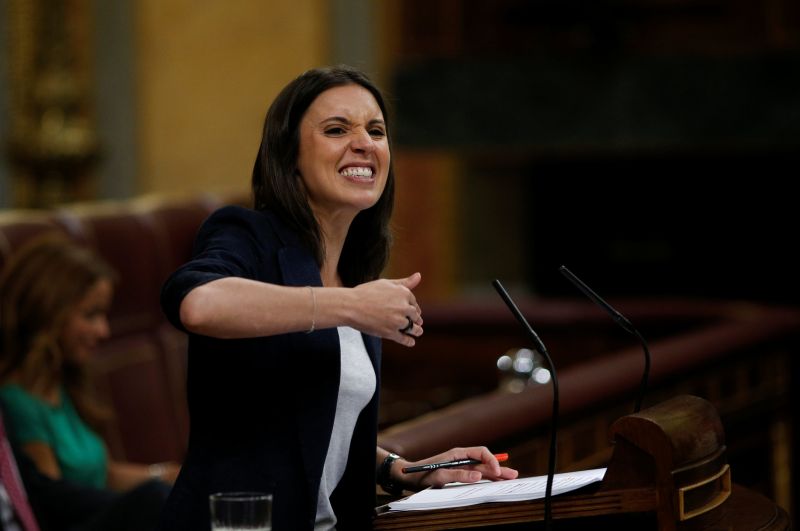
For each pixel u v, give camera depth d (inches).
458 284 1464.1
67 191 1381.6
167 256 757.9
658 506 283.0
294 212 298.0
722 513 312.5
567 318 881.5
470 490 309.7
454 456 336.8
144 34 1395.2
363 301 262.8
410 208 1440.7
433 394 876.0
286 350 288.5
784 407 726.5
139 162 1401.3
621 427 288.0
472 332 906.1
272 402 289.0
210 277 264.2
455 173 1444.4
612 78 1353.3
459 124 1387.8
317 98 304.5
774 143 1318.9
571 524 310.2
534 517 289.0
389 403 838.5
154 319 748.6
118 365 700.7
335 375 293.0
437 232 1443.2
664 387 573.9
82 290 567.2
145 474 602.5
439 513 296.7
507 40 1374.3
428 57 1385.3
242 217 297.0
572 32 1357.0
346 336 308.8
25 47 1359.5
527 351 794.8
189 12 1391.5
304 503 287.4
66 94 1373.0
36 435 552.7
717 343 646.5
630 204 1683.1
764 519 317.1
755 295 1659.7
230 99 1392.7
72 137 1368.1
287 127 302.5
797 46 1309.1
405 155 1422.2
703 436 297.4
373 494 315.3
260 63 1386.6
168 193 1401.3
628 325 326.3
